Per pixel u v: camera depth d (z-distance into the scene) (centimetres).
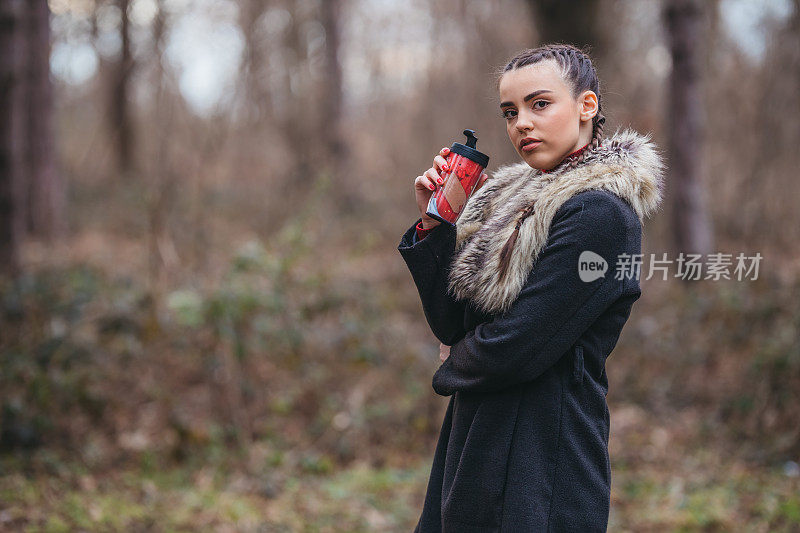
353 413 484
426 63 1805
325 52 1477
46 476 384
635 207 161
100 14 1273
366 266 886
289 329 489
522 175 181
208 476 413
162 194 567
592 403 166
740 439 470
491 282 160
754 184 718
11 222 510
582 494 162
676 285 734
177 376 499
